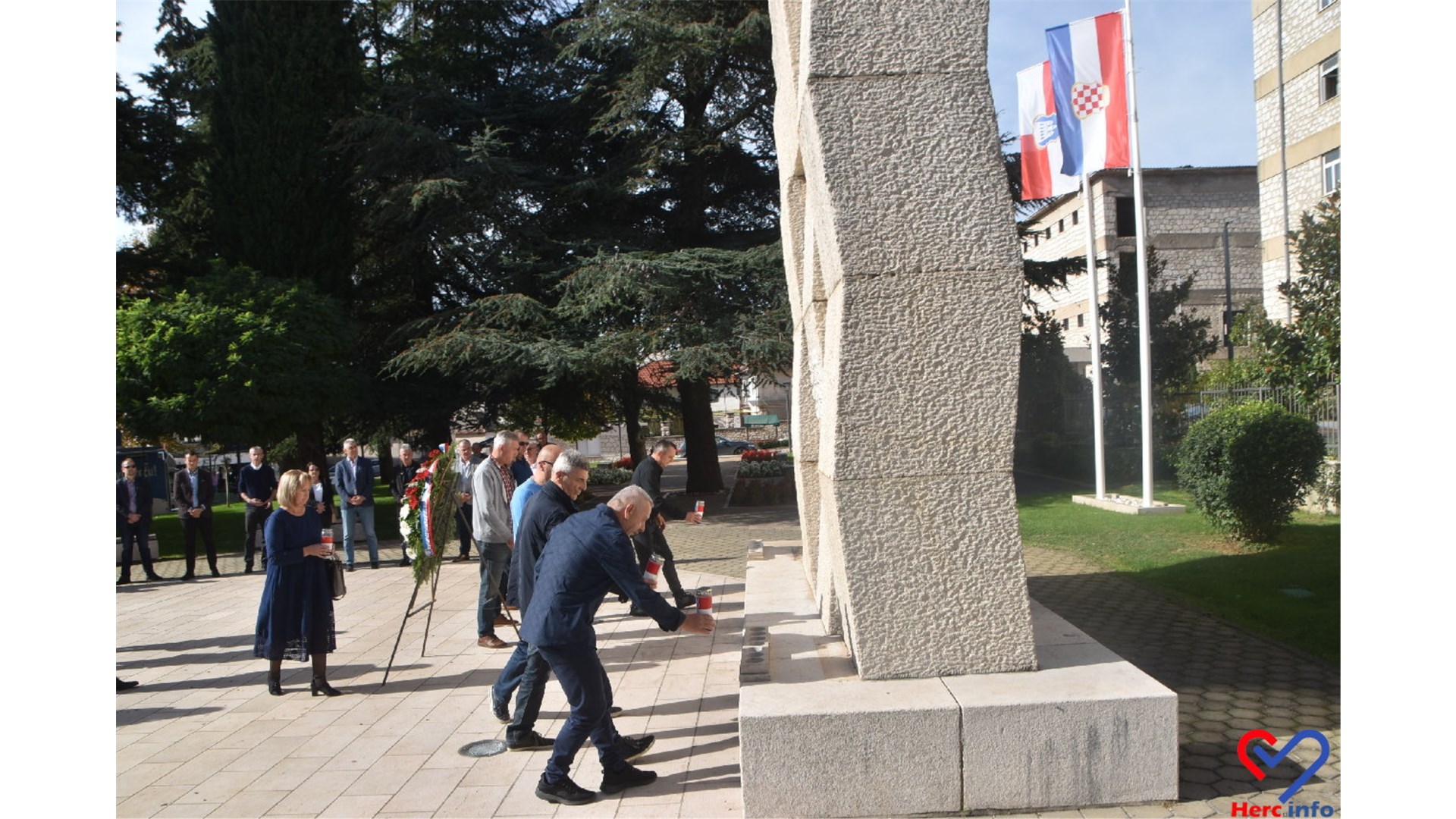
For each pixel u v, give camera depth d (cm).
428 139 1981
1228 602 822
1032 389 2706
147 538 1355
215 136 2145
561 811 464
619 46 2038
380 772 530
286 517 689
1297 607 783
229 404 1700
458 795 492
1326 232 1359
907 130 466
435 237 2075
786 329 1897
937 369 464
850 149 466
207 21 2173
